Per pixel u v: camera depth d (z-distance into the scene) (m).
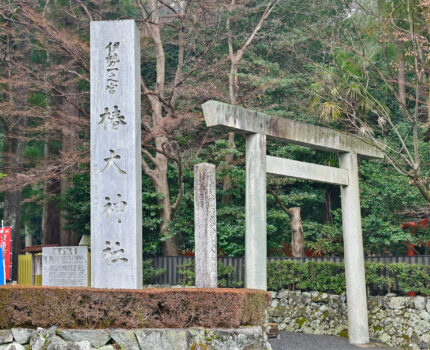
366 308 13.73
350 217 13.82
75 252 14.16
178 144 18.98
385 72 18.09
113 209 9.08
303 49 21.56
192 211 19.92
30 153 22.47
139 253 9.15
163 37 21.88
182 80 18.12
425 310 13.38
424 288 13.57
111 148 9.13
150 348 8.23
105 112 9.19
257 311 9.26
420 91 15.08
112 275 8.99
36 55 24.47
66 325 8.27
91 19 19.30
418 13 14.42
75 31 22.33
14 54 20.92
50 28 17.75
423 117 19.47
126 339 8.20
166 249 19.56
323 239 18.41
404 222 17.94
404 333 13.55
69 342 8.10
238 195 19.81
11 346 8.07
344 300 14.86
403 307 13.84
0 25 19.72
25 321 8.26
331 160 20.20
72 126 19.11
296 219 18.06
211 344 8.44
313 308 15.44
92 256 9.06
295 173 12.37
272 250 20.12
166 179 19.66
